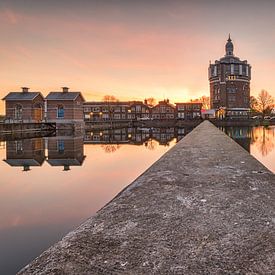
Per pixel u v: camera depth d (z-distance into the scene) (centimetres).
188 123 8138
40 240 473
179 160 432
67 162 1470
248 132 4847
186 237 159
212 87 10444
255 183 279
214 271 128
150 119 8600
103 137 3641
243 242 153
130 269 130
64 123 4403
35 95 4341
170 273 126
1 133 3047
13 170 1212
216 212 197
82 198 756
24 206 678
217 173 329
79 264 135
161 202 221
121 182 971
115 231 169
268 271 128
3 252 425
